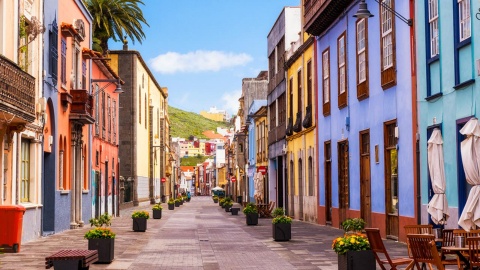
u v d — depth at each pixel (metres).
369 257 12.12
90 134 35.22
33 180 23.77
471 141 14.12
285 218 22.86
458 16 16.84
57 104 27.23
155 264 16.17
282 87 44.00
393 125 22.12
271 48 49.78
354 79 26.45
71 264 11.61
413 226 13.65
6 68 17.70
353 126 26.67
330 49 30.38
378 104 23.39
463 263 11.48
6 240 18.45
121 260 17.08
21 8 21.42
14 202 21.00
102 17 49.91
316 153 33.47
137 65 68.12
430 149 16.56
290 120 40.22
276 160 48.81
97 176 39.00
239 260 16.97
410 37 20.08
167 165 104.00
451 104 17.12
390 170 22.53
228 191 119.81
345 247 12.16
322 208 32.38
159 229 31.00
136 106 67.38
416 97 19.58
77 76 31.73
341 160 29.02
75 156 31.12
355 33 26.16
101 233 16.41
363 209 25.53
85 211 33.84
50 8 25.83
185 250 19.97
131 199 67.38
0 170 20.06
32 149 23.77
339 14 28.48
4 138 20.17
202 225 34.75
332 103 30.08
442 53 17.69
